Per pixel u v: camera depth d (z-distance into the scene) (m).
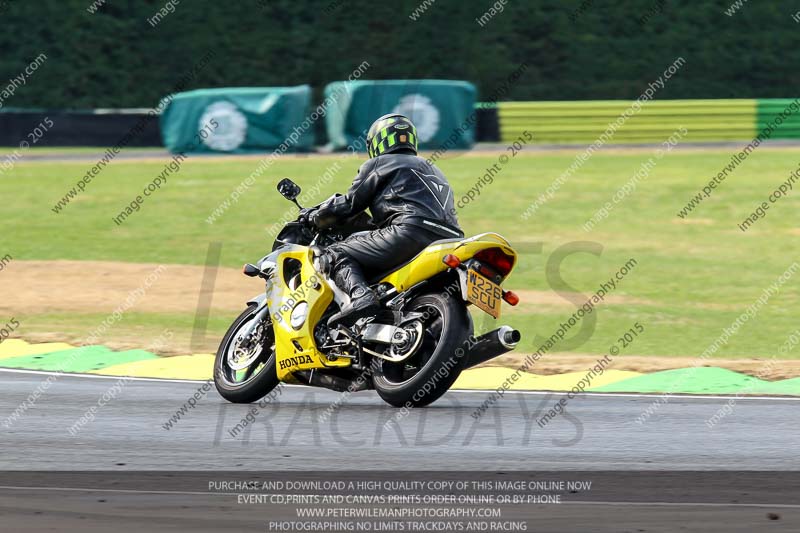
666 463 18.81
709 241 62.16
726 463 18.84
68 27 141.25
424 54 140.00
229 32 142.88
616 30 143.75
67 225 66.44
